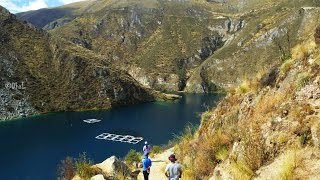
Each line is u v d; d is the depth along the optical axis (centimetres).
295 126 957
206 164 1389
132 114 15162
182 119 13400
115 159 1961
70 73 17838
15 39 18312
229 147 1331
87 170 1834
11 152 9169
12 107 14912
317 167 789
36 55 18275
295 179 797
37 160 8375
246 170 991
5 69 16438
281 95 1151
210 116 1964
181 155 2058
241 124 1338
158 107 17138
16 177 7162
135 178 2048
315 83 1027
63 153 8906
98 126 12406
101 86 17950
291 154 851
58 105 16275
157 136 10519
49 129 12094
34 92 16250
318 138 846
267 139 1020
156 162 2677
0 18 18762
